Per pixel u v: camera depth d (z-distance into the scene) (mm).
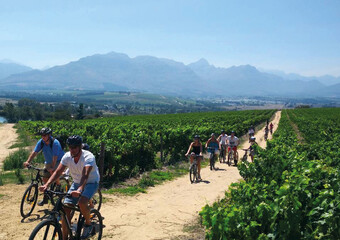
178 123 34250
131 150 12078
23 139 27344
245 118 49781
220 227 4051
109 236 5859
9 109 116625
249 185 5156
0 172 11477
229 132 26328
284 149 9773
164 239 5875
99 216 5492
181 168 14227
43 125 28578
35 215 6641
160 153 17234
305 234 3723
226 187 10461
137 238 5867
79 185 4844
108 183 10375
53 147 6395
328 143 12031
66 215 4641
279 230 3785
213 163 13961
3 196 7922
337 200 3775
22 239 5391
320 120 37219
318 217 3887
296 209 3811
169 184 10828
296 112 79125
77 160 4727
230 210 4359
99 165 10211
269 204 4262
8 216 6457
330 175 5352
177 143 17078
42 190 4410
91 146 11672
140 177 11844
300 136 27938
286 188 4168
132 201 8406
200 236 6043
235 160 15570
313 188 4449
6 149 21141
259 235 3785
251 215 4238
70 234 4586
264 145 24422
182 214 7430
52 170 6359
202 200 8719
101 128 24047
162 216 7223
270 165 7887
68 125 27906
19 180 9711
